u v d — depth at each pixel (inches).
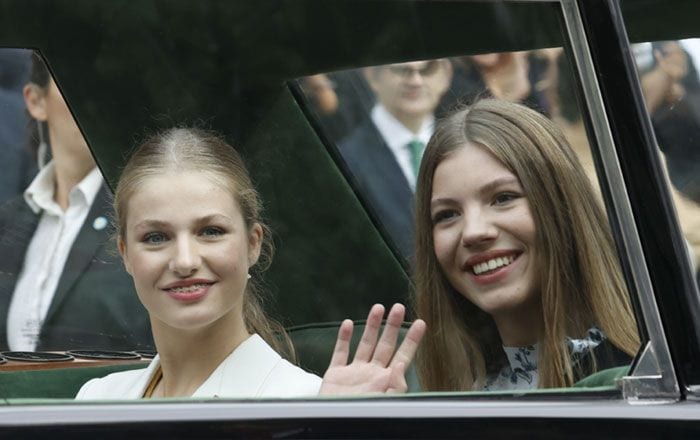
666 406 239.9
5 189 282.4
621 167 249.0
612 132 249.6
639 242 247.1
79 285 287.1
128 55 295.1
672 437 236.8
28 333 284.5
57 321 286.7
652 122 251.1
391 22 287.1
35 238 284.4
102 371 287.7
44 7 282.8
